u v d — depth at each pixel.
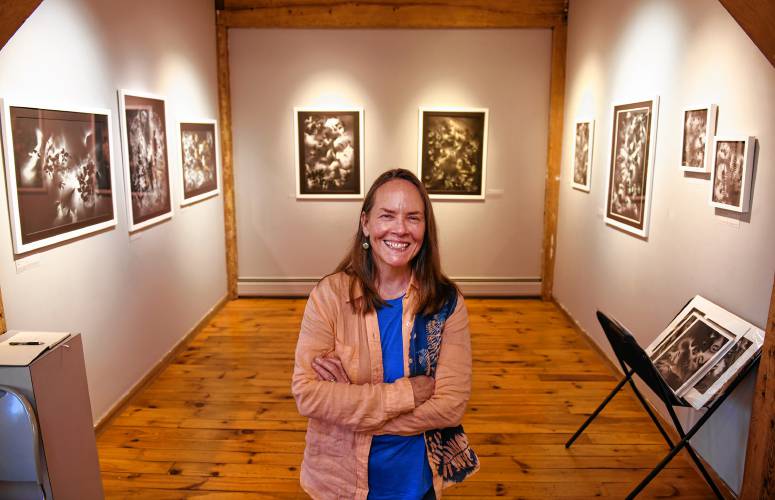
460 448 1.62
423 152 6.26
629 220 4.23
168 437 3.50
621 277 4.43
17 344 2.16
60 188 3.13
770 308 2.43
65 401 2.22
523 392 4.15
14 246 2.77
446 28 6.07
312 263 6.49
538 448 3.40
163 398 4.05
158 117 4.46
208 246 5.77
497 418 3.76
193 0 5.32
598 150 4.95
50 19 3.05
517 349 5.02
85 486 2.34
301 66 6.14
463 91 6.18
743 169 2.78
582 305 5.39
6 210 2.72
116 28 3.79
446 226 6.43
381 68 6.14
